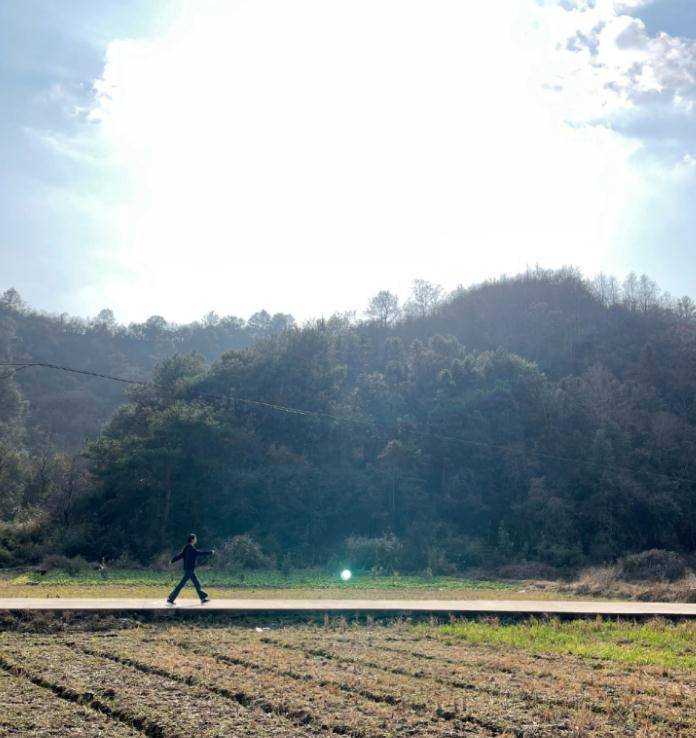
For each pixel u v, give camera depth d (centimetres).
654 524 5666
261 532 5275
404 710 1120
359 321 10400
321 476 5638
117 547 4988
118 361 12875
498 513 5722
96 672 1283
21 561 4694
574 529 5447
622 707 1167
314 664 1404
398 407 6331
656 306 10012
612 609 2173
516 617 2067
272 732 1004
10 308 13325
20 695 1138
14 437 8056
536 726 1059
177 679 1252
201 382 6197
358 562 4831
